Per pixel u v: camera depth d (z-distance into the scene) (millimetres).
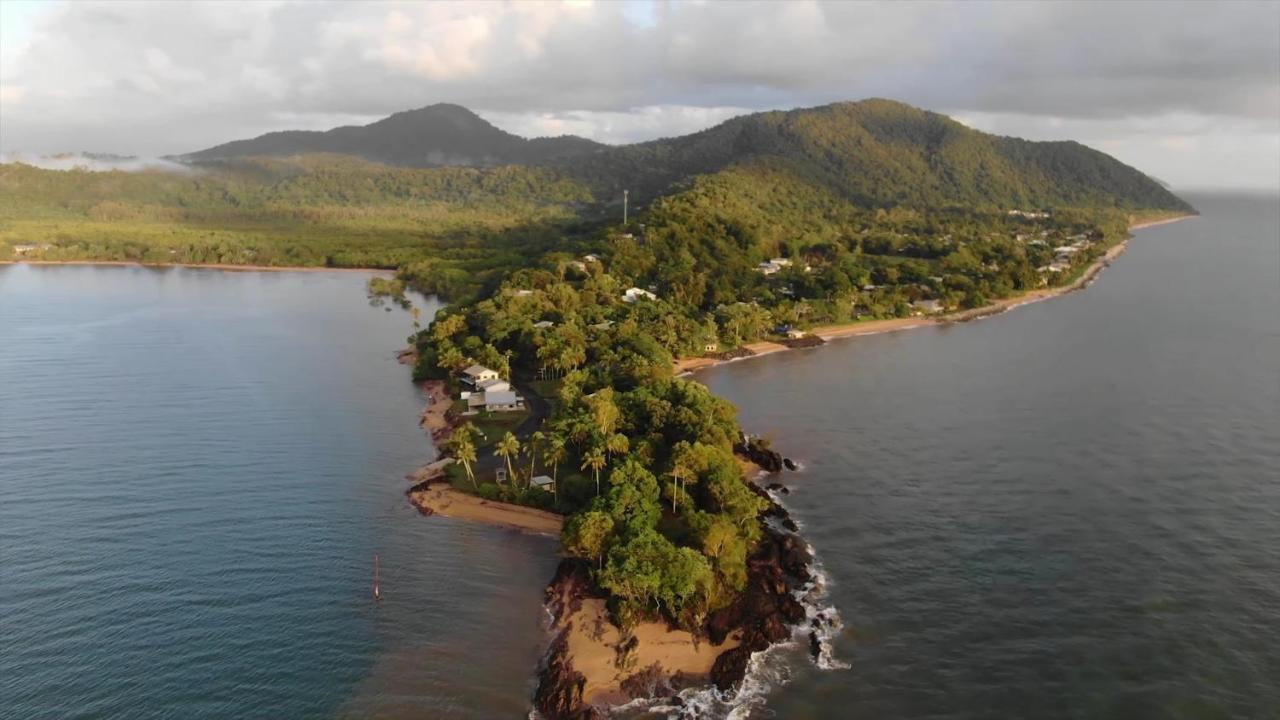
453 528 135500
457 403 199875
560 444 149000
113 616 108438
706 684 96875
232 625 107188
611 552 111688
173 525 134250
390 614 110625
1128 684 95625
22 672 97250
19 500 142250
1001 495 146125
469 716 92312
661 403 163875
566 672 97250
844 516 138750
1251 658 99938
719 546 115938
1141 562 122188
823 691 95625
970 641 104188
